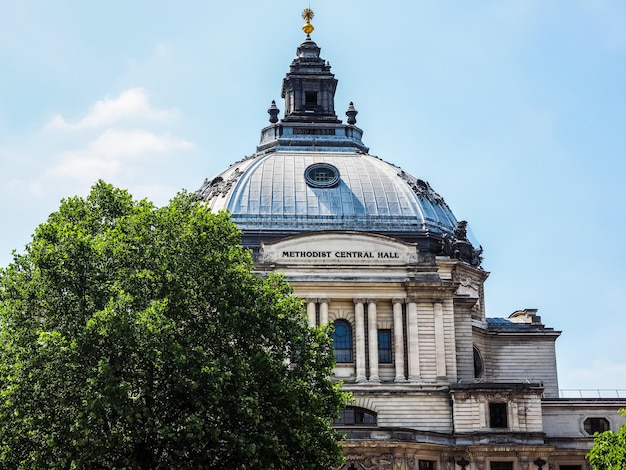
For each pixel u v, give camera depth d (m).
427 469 106.62
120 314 67.56
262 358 71.62
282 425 70.81
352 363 113.06
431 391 110.56
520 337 132.62
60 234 72.94
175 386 68.06
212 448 69.44
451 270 124.69
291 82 149.75
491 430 107.94
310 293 113.88
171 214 76.25
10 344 69.75
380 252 115.31
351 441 102.88
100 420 65.12
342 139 143.12
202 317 73.12
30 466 67.88
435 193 137.88
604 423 116.50
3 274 73.62
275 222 124.75
